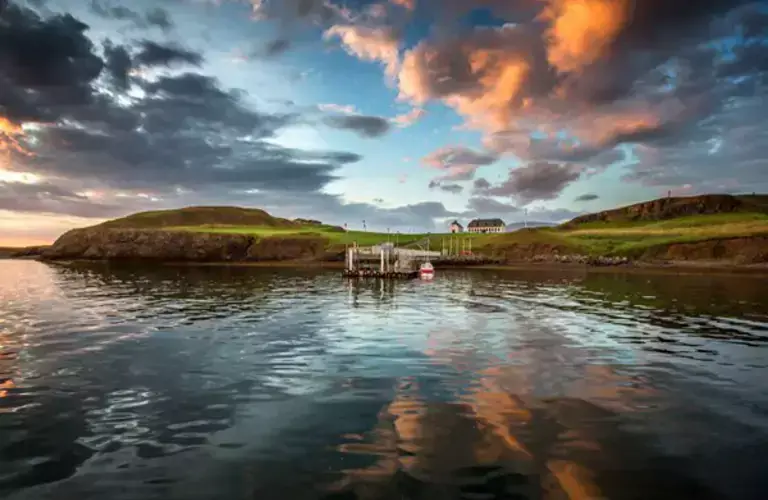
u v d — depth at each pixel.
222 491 12.77
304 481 13.26
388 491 12.67
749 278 110.94
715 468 14.16
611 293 73.94
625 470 13.95
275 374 24.69
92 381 23.33
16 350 30.42
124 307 53.22
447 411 19.03
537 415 18.59
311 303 58.66
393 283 95.06
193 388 22.19
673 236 196.75
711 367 26.72
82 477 13.55
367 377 24.16
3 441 16.06
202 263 189.38
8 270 137.00
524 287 85.75
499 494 12.51
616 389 22.23
